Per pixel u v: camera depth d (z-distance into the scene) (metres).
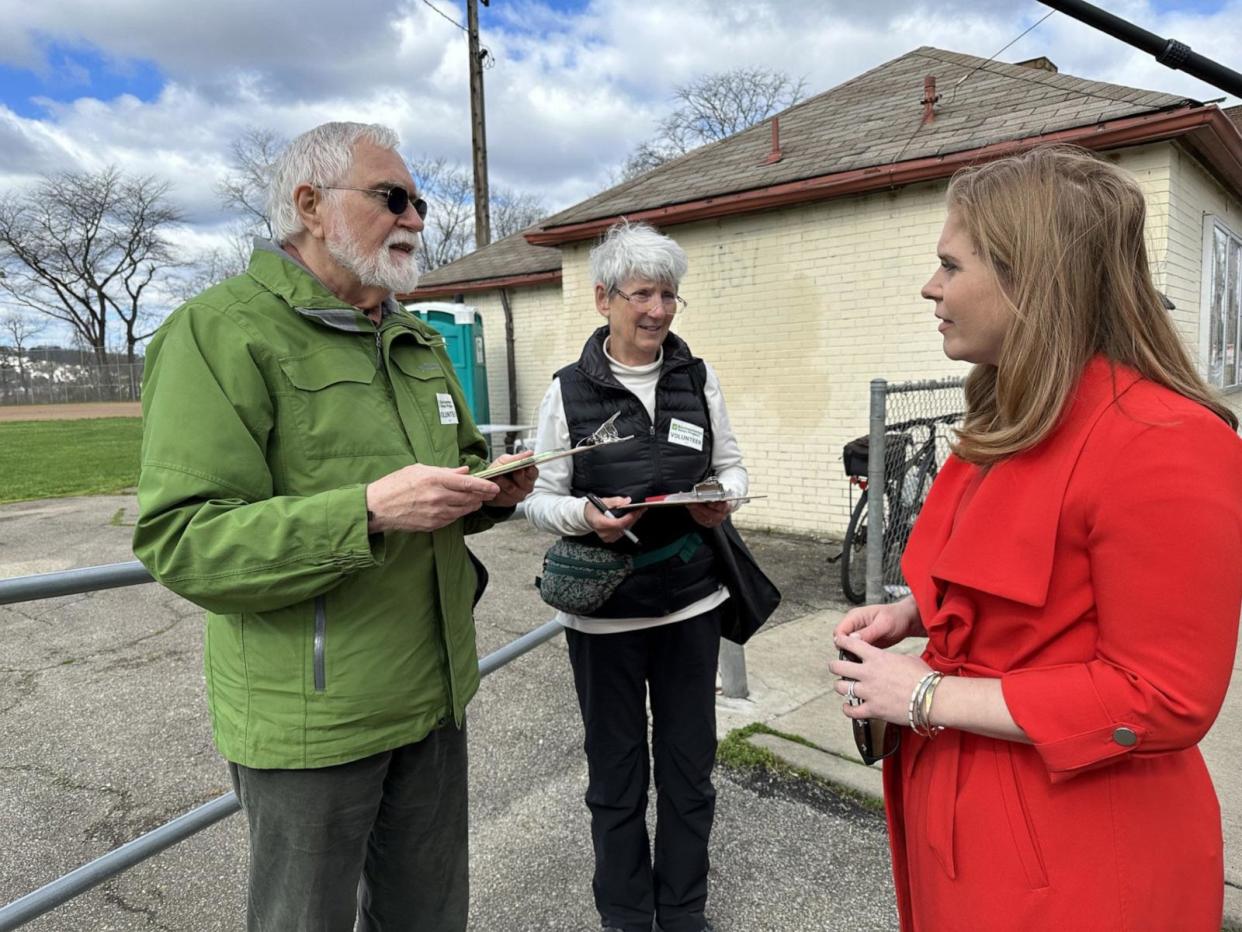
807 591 5.20
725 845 2.51
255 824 1.39
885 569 4.93
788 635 4.34
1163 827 0.99
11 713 3.69
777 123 7.02
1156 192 5.12
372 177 1.42
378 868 1.65
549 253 10.58
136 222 39.72
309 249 1.46
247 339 1.29
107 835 2.69
